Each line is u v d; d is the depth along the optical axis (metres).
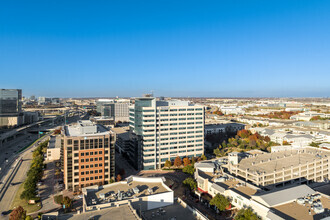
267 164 153.00
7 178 171.50
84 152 146.88
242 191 119.56
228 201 112.69
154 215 93.31
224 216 112.69
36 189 150.88
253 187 122.56
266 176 135.62
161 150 197.88
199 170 154.62
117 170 187.62
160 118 195.88
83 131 156.00
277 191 107.62
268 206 97.31
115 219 82.06
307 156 169.75
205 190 135.12
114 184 114.69
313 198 105.50
